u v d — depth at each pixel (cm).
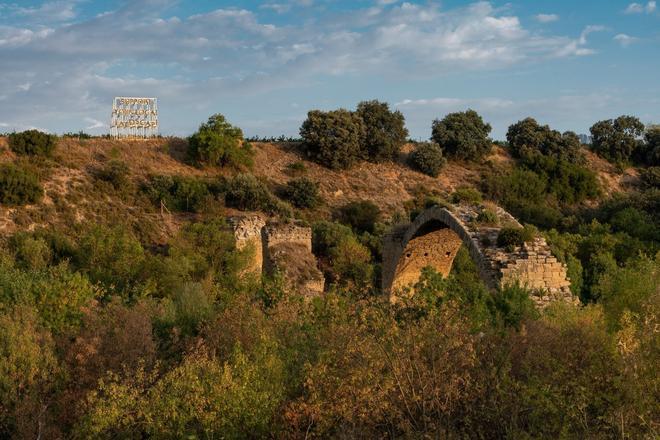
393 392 1908
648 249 6003
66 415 2120
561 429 1620
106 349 2386
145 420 1928
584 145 11462
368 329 2142
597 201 9756
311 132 9469
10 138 7494
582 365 1958
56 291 2922
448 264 4756
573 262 5250
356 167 9606
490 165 10256
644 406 1588
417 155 9756
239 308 2700
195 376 1903
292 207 8038
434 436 1722
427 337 1988
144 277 4297
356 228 7975
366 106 10169
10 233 5756
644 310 2403
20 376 2194
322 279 5338
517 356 2119
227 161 8619
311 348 2267
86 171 7406
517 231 3475
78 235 5888
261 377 1998
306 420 1902
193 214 6956
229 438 1831
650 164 10912
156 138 8975
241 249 5003
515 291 2903
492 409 1805
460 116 10538
